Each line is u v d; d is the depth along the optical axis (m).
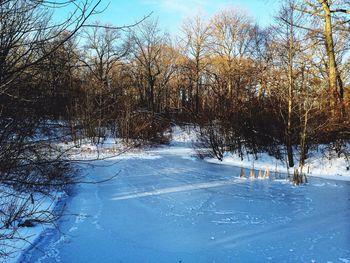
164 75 42.06
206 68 42.12
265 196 11.55
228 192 12.11
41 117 3.86
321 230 8.23
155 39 38.72
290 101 16.97
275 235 7.90
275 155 18.78
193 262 6.53
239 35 39.41
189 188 12.75
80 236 7.77
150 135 27.84
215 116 22.06
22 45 3.27
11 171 4.19
